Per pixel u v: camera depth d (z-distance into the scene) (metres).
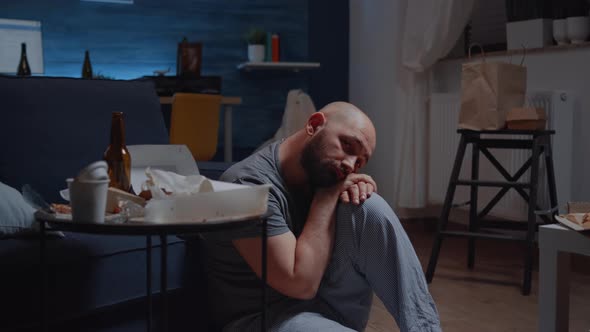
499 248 3.89
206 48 5.40
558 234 1.65
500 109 3.12
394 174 4.99
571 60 3.68
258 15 5.53
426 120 4.72
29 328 1.60
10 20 4.75
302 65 5.35
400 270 1.58
